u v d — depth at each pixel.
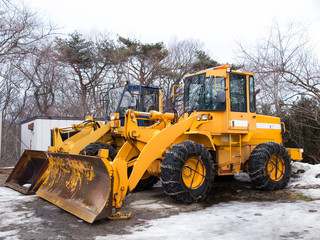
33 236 3.90
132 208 5.33
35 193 6.45
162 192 6.91
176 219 4.61
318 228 4.05
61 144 8.20
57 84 23.47
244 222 4.40
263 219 4.53
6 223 4.46
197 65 27.25
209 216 4.76
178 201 5.58
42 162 7.06
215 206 5.46
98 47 25.91
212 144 6.09
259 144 7.07
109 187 4.45
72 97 24.41
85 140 8.05
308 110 10.83
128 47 26.17
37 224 4.41
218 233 3.93
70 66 24.84
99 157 4.46
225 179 8.26
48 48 16.91
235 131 6.54
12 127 23.17
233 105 6.62
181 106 8.00
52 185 5.95
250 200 5.95
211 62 28.05
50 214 4.95
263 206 5.38
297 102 11.57
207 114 6.18
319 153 11.60
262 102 12.36
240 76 6.86
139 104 8.99
